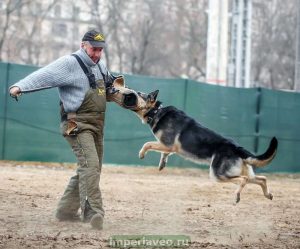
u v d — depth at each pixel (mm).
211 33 23562
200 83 17844
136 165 17406
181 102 17562
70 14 59688
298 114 19516
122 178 14906
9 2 42625
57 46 60750
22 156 16672
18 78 16656
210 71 23531
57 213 8070
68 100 7586
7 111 16562
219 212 9750
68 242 6711
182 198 11438
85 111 7609
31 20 52906
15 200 9867
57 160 16891
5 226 7652
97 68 7719
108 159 17172
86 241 6762
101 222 7535
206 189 13281
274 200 11914
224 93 18250
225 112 18250
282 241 7410
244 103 18547
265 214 9812
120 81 8297
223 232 7898
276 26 54188
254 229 8273
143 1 54281
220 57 23578
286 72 52500
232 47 30641
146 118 9594
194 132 9711
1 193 10594
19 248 6375
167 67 54875
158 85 17359
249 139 18625
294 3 53531
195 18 56656
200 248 6699
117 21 50062
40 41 52312
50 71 7426
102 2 54031
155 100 9516
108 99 8289
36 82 7367
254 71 53906
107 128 17141
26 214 8578
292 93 19438
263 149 18844
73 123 7582
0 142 16547
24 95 16656
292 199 12398
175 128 9625
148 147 9695
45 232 7312
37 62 51062
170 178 15820
